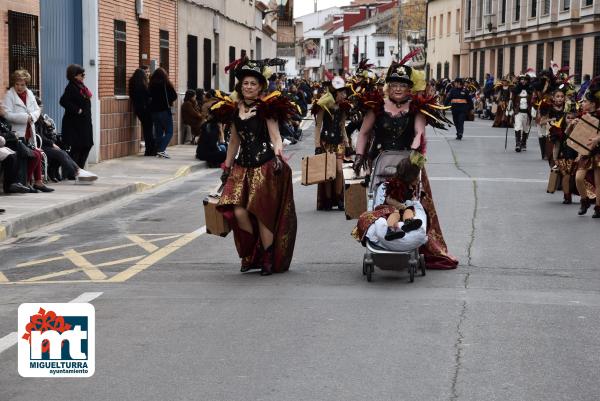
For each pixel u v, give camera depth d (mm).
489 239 11758
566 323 7559
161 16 26812
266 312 7922
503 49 59844
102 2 21406
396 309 8008
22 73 15578
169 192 17453
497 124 41375
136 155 24031
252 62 9375
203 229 12867
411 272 9086
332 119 14414
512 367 6371
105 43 21766
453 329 7336
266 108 9242
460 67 71438
